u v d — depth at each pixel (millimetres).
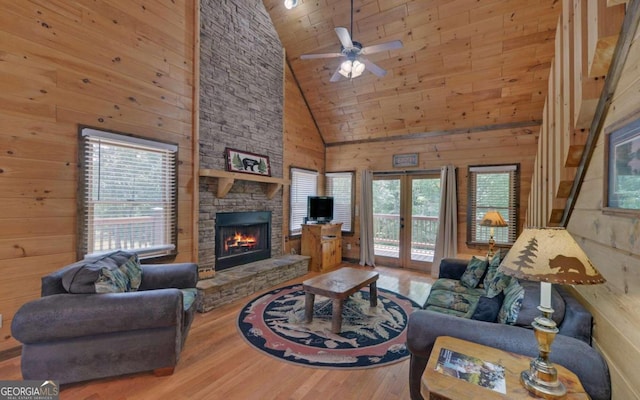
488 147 4965
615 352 1372
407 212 5809
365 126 5949
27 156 2516
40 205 2590
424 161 5551
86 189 2875
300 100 5875
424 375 1318
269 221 5152
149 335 2174
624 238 1332
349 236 6371
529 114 4574
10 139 2426
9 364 2348
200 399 1990
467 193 5125
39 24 2568
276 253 5324
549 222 2574
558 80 2273
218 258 4230
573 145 1930
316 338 2854
